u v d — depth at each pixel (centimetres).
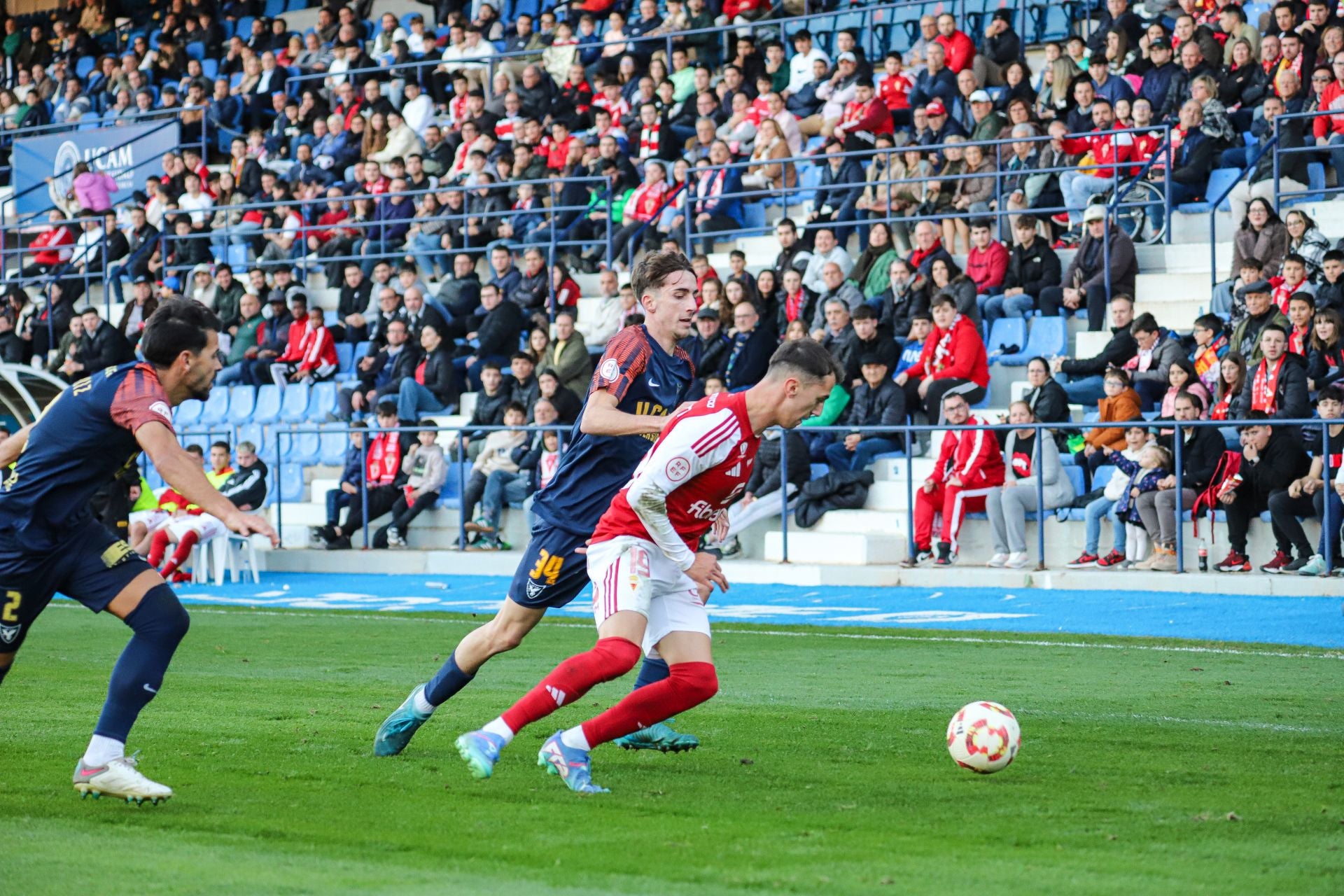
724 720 1107
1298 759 939
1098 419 2261
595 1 3769
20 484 797
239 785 872
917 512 2262
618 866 676
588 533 924
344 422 2903
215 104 3972
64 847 718
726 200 3034
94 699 1232
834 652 1549
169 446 771
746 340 2470
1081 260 2492
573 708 1177
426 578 2483
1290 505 1942
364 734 1049
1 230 3728
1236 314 2234
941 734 1045
